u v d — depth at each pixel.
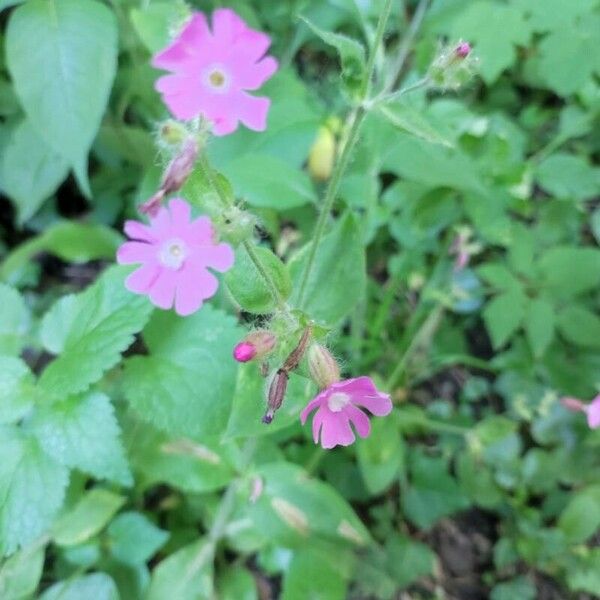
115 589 0.14
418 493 0.18
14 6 0.21
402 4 0.22
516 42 0.19
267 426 0.13
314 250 0.12
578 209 0.20
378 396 0.10
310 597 0.15
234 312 0.17
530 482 0.18
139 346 0.18
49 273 0.21
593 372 0.19
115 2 0.18
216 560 0.17
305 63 0.23
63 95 0.15
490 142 0.19
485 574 0.18
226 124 0.11
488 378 0.20
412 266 0.20
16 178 0.18
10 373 0.14
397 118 0.12
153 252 0.11
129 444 0.15
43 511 0.13
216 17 0.11
